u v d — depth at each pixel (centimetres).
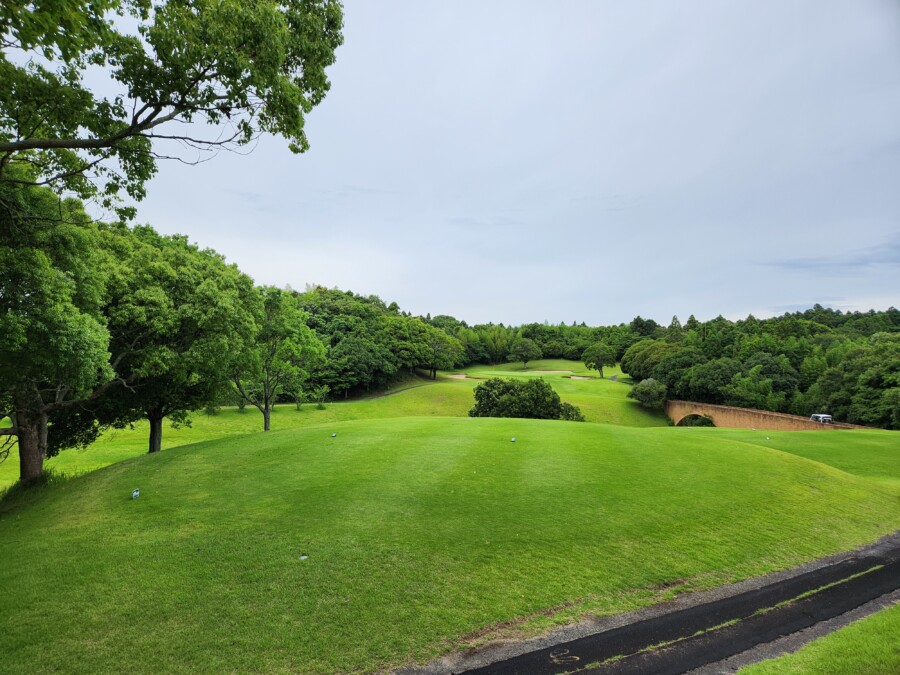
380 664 627
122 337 1756
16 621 711
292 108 934
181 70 813
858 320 10706
